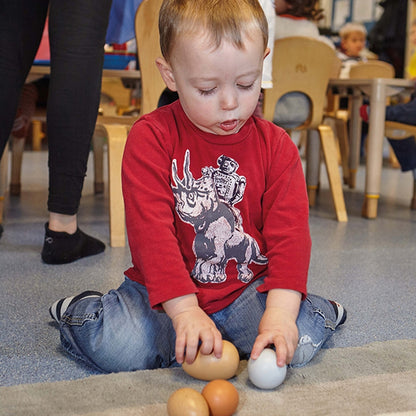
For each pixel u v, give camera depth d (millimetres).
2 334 967
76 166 1389
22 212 2152
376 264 1521
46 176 3262
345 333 1001
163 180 843
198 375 758
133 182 839
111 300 869
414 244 1799
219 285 878
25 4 1356
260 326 791
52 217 1426
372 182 2236
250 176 881
